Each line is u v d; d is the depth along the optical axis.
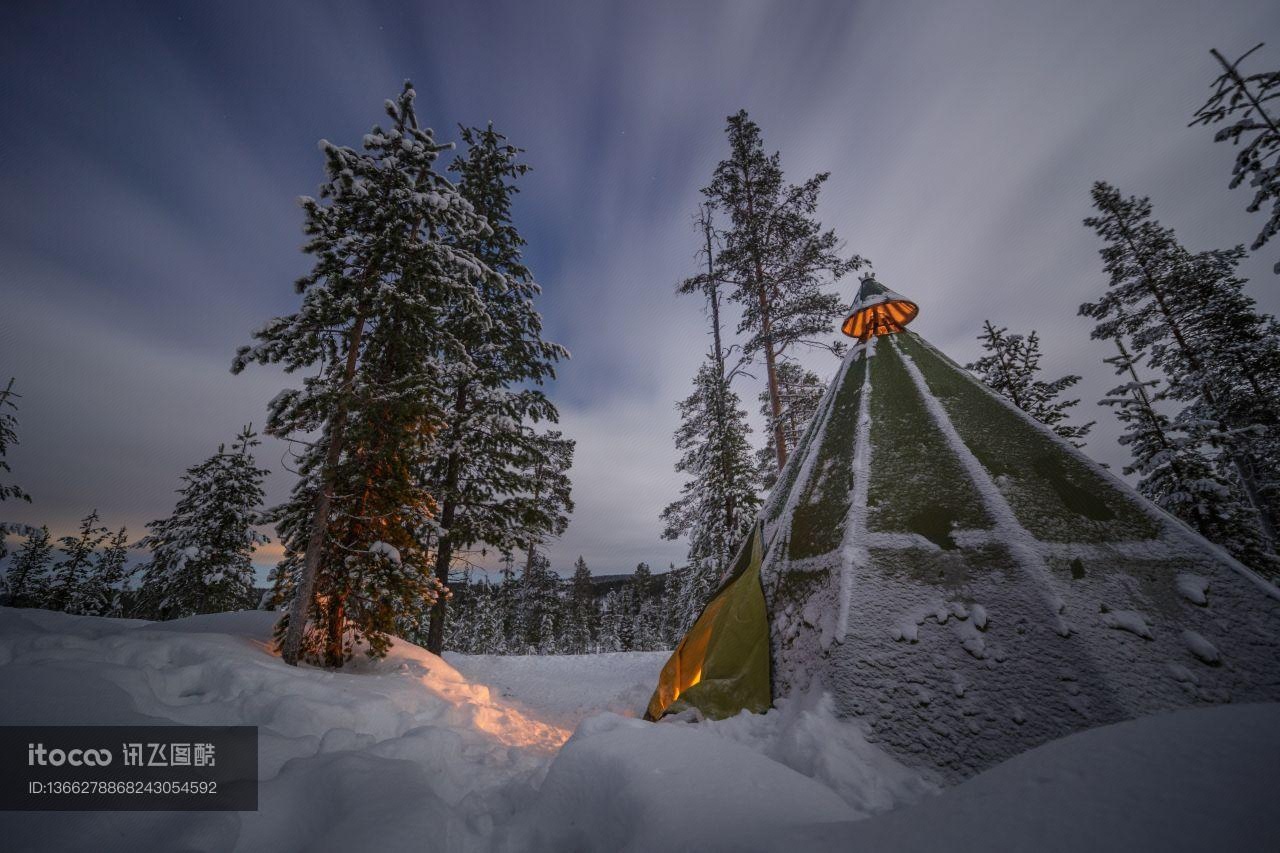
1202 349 16.66
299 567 9.05
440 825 2.84
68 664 4.20
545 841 3.07
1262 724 2.55
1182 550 4.55
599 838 2.89
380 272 9.16
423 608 9.54
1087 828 1.98
